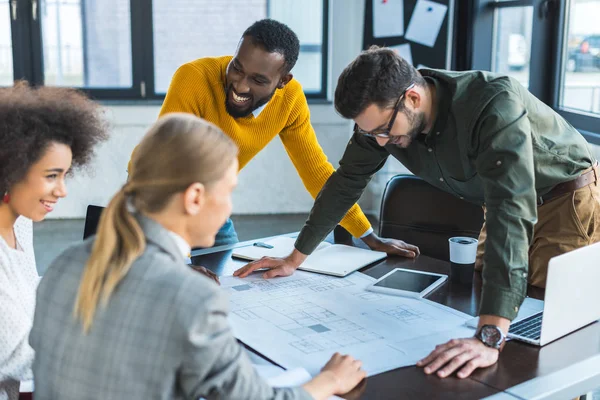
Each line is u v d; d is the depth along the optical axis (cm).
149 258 99
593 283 154
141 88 549
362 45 478
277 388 110
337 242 229
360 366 132
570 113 363
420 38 453
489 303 142
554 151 177
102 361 96
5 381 134
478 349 138
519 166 148
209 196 102
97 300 97
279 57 207
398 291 177
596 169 190
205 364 95
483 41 435
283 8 553
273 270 191
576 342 149
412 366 137
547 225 189
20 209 139
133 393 95
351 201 196
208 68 224
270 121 234
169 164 100
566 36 369
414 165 185
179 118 103
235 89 213
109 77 549
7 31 533
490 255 144
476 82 162
